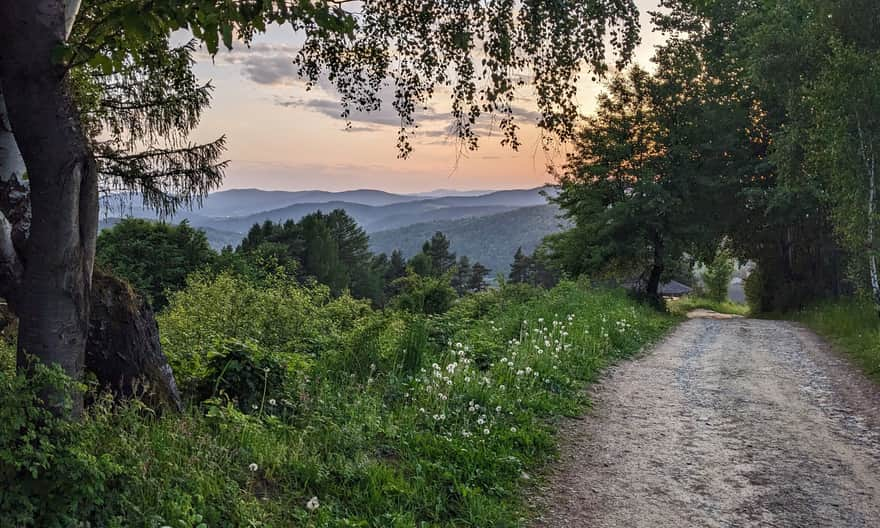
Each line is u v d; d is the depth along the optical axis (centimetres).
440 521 511
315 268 6844
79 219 403
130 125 793
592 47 621
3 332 558
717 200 3050
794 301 3100
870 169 1471
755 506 589
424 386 804
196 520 380
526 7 612
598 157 3164
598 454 734
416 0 650
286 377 679
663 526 543
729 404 998
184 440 464
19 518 315
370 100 709
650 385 1143
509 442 705
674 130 3062
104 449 399
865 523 554
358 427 618
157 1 361
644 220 3033
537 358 1096
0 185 454
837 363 1383
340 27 440
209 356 630
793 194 2672
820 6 1580
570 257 3272
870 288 1777
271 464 501
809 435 822
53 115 379
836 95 1464
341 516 469
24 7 363
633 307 2358
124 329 511
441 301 2639
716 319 2825
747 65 2075
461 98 668
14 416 331
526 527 531
